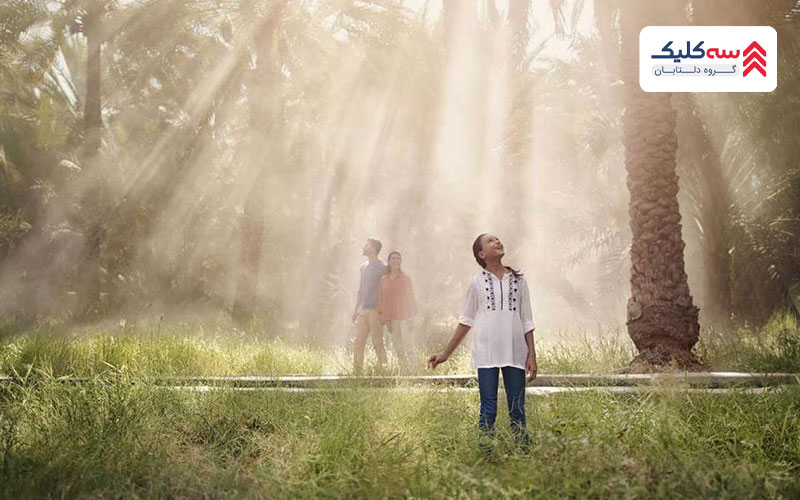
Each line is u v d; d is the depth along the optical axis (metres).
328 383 7.66
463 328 5.77
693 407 6.06
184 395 6.93
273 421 6.28
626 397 6.81
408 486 4.22
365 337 10.83
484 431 5.40
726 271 19.33
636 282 10.23
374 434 5.50
